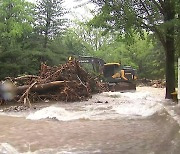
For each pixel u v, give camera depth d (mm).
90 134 9398
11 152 7469
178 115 11148
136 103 16828
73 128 10367
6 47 34219
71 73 20516
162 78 52219
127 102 17750
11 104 17344
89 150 7617
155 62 50031
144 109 14016
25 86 18422
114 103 17391
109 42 61219
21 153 7406
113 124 10992
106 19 16312
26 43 38344
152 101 17531
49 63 38094
